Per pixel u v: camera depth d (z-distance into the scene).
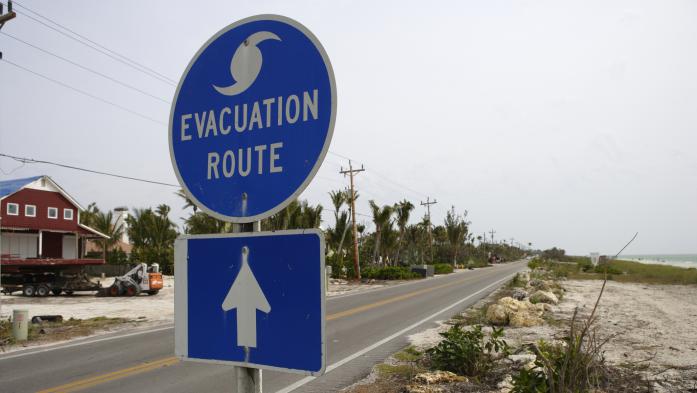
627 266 60.31
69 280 24.91
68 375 7.79
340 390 6.66
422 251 66.75
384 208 43.53
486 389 6.33
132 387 7.00
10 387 7.12
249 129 1.97
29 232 33.22
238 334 1.86
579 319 13.33
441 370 7.27
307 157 1.83
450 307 17.34
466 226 70.69
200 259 1.98
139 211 44.34
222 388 6.87
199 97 2.11
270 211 1.88
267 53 1.97
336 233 39.00
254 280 1.84
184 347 1.97
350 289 28.53
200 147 2.07
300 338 1.73
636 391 5.80
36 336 11.66
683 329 11.45
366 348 9.78
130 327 13.23
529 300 17.73
